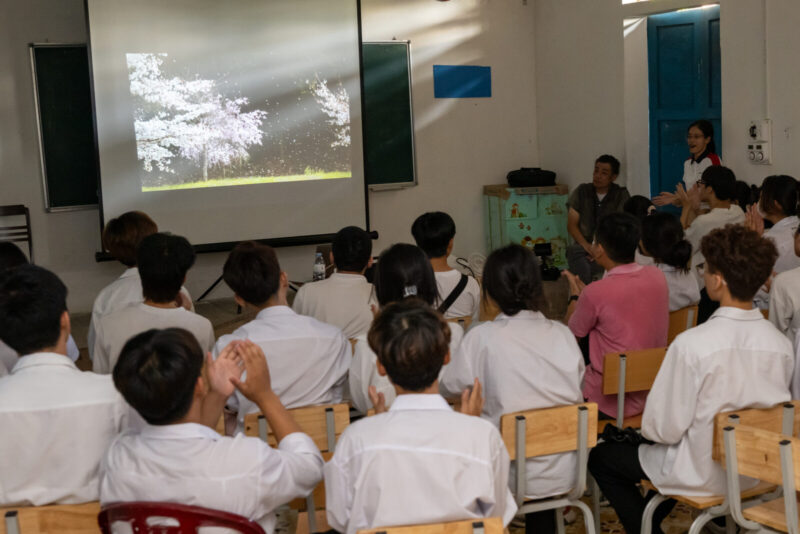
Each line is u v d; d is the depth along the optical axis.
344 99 7.34
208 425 1.87
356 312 3.26
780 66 5.39
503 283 2.41
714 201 4.67
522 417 2.25
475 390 2.01
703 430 2.30
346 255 3.29
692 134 5.86
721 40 5.84
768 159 5.54
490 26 8.07
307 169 7.31
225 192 7.07
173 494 1.70
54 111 6.75
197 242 7.04
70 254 6.94
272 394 1.93
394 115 7.77
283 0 7.05
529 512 2.57
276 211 7.26
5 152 6.67
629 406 3.11
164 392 1.67
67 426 1.92
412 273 2.62
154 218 6.86
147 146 6.77
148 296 2.82
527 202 7.76
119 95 6.64
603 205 6.54
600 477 2.71
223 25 6.89
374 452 1.71
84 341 6.21
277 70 7.10
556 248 7.91
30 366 1.96
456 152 8.08
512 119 8.27
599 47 7.29
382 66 7.67
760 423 2.28
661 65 6.82
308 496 2.21
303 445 1.88
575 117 7.74
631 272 3.08
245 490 1.72
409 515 1.69
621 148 7.14
